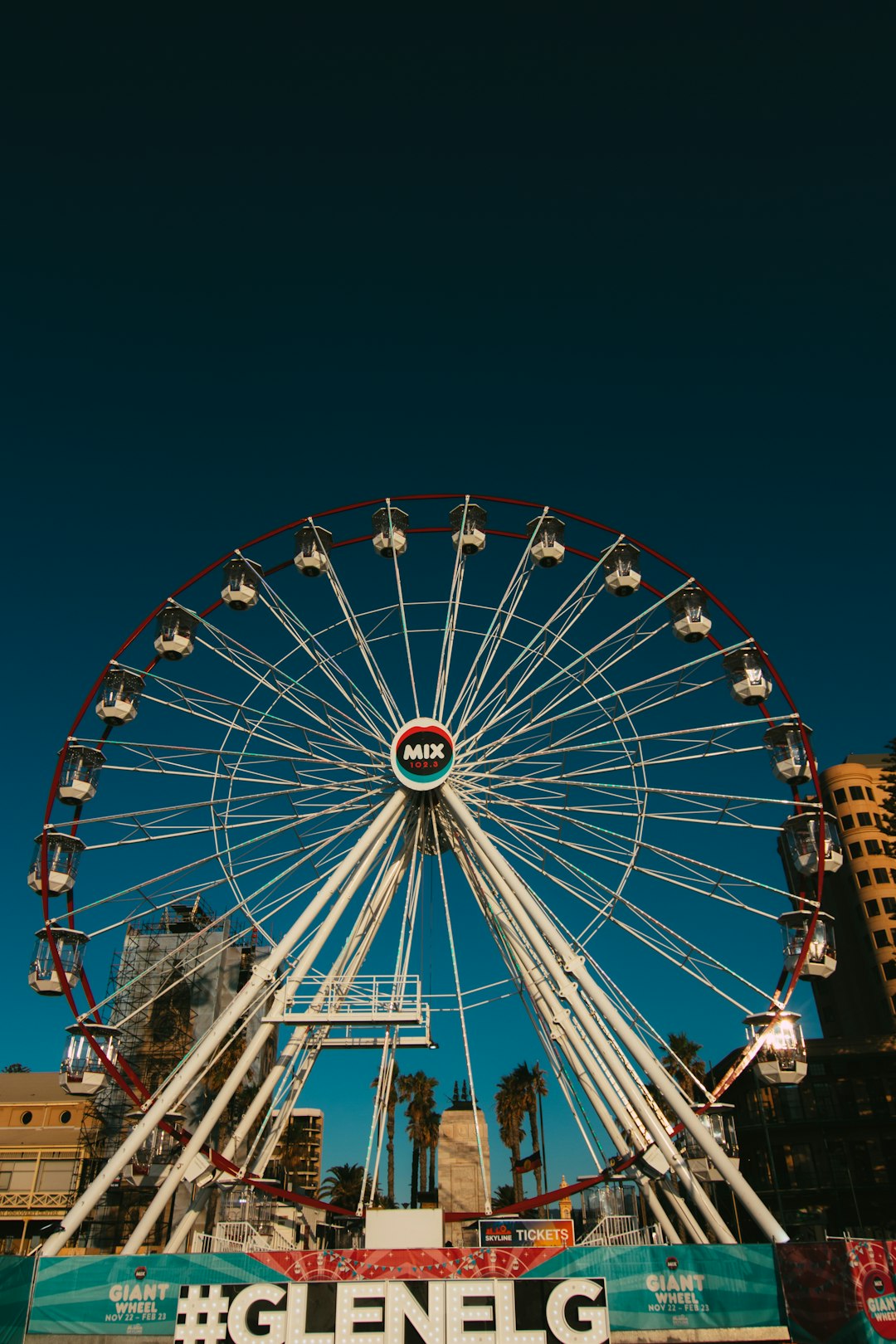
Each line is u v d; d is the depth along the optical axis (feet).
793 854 101.91
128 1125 208.95
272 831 105.50
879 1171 206.59
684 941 96.22
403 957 101.81
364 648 113.19
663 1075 87.66
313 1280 57.72
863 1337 51.70
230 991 216.54
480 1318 54.80
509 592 115.14
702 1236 83.61
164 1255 59.41
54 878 98.94
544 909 96.84
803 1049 92.07
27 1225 206.49
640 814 105.29
